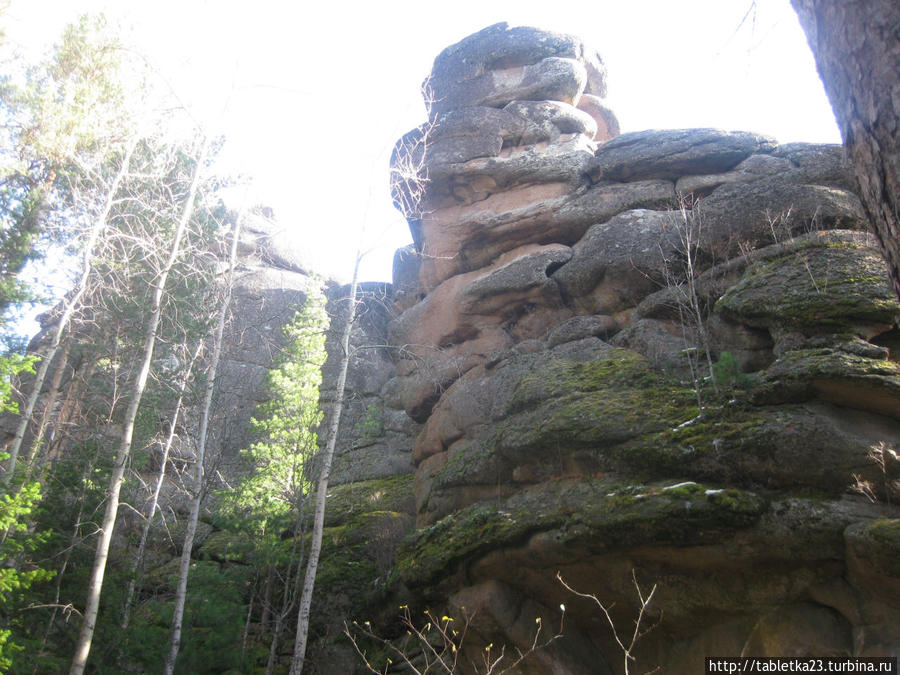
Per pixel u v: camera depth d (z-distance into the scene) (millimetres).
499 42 22844
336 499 21359
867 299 12445
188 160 19250
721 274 15242
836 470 10953
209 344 21891
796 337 12734
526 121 21109
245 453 18641
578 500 12492
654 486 11797
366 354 27641
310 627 16844
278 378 19844
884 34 2631
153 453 22266
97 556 11156
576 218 18891
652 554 11742
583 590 12617
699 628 11953
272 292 29359
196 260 19062
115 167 18266
